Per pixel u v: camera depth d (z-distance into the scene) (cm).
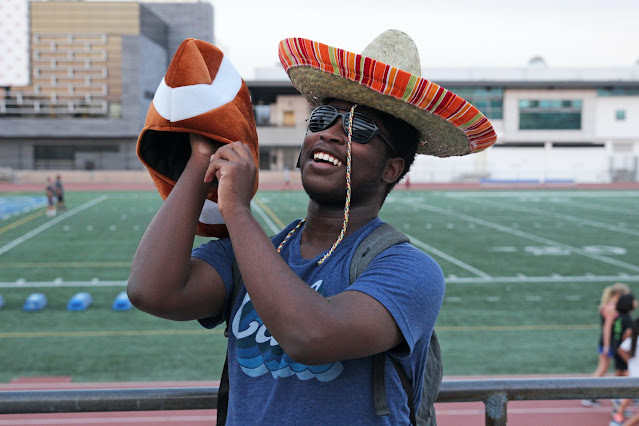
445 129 139
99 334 1017
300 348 111
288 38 135
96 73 5262
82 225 2388
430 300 124
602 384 162
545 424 713
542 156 5397
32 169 5375
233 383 134
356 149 133
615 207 3212
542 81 5200
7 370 855
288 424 125
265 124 5312
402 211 2962
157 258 130
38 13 5206
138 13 5231
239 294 141
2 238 2052
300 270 135
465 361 904
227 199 120
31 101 5262
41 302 1162
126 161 5394
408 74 124
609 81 5184
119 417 706
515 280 1422
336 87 131
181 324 1071
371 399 125
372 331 115
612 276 1471
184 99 135
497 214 2848
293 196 3872
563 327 1070
